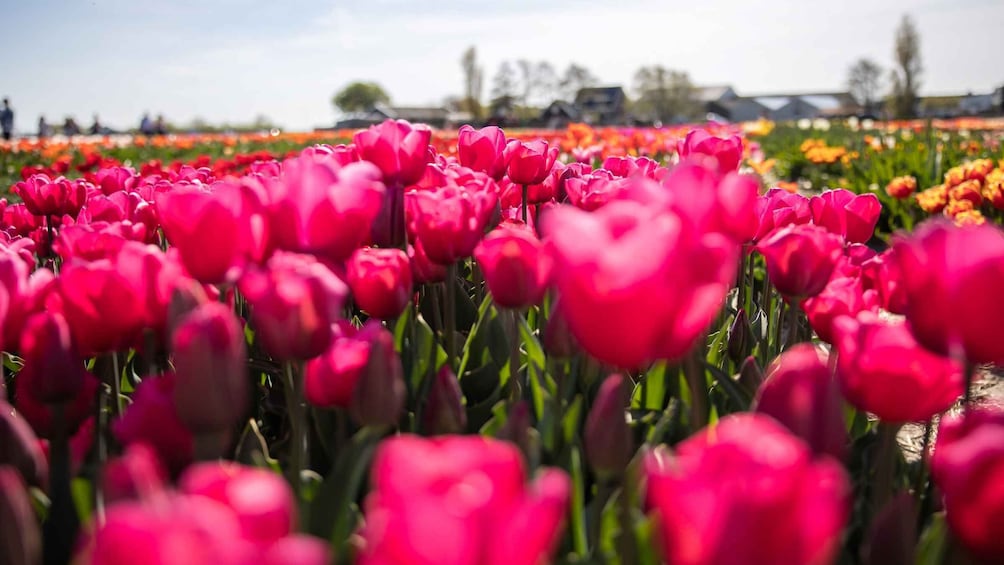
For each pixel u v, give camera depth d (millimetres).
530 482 1475
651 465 979
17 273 1748
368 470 1617
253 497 818
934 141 12570
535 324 2930
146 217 3180
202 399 1334
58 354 1581
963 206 6996
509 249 1930
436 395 1832
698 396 1701
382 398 1590
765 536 819
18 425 1485
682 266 1093
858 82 107438
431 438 1839
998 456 1018
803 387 1327
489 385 2352
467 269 3682
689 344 1185
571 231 1126
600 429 1378
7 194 12125
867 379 1423
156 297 1719
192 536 693
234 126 75188
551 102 104750
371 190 1878
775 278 2053
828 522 835
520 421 1520
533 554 785
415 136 2488
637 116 103500
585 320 1140
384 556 755
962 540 1089
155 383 1512
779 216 2795
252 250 1785
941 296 1305
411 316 2311
